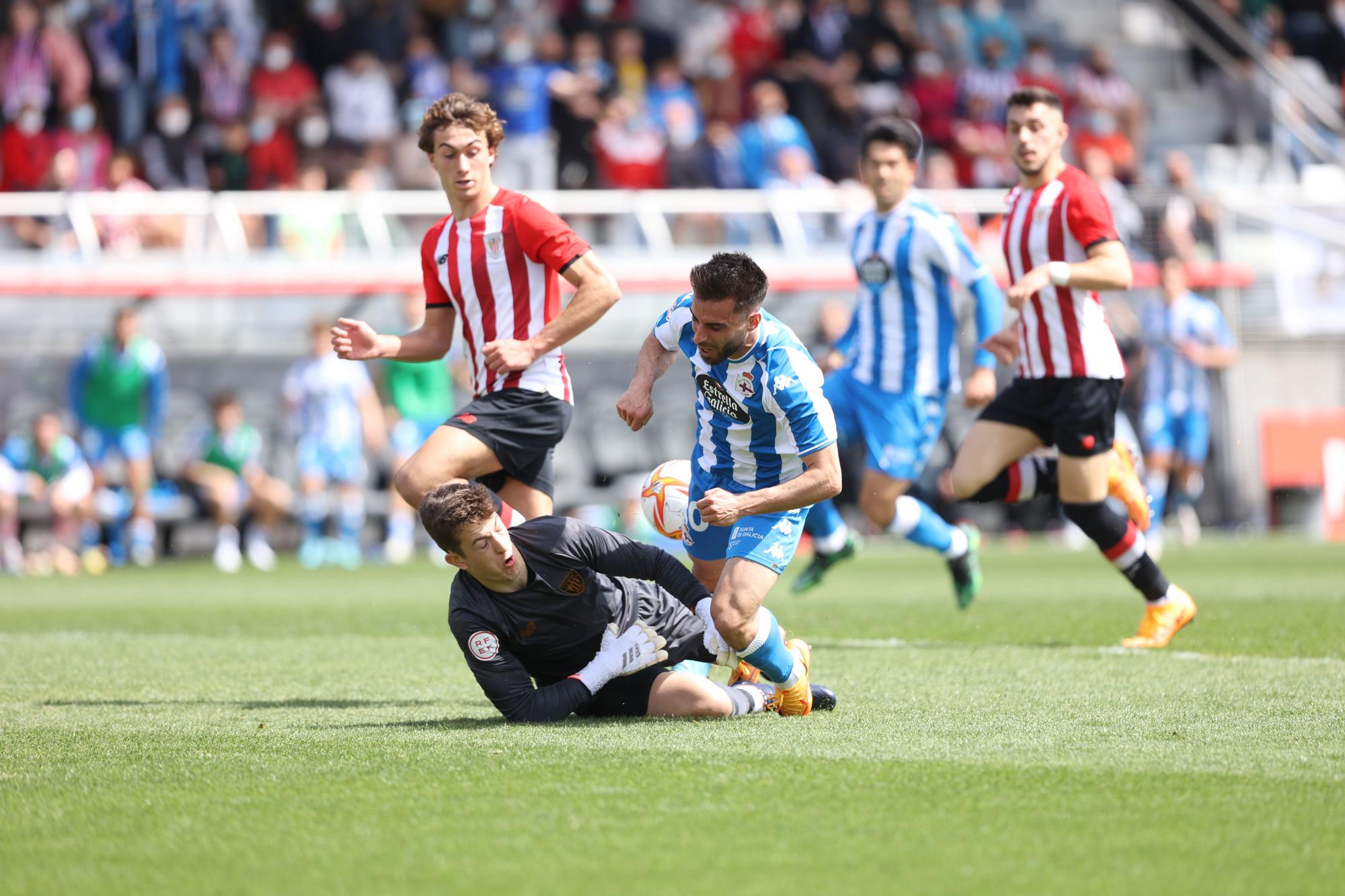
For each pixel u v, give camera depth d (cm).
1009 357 2648
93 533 5238
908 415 2952
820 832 1267
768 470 1836
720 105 7144
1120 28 8850
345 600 3738
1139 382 5959
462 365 5559
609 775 1477
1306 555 5025
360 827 1300
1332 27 8756
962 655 2455
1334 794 1389
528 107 6450
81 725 1836
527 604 1777
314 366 5316
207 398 5675
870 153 2927
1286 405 6469
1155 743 1628
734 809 1344
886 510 2975
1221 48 8462
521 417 2170
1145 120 8219
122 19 6525
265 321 5716
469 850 1227
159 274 5631
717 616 1756
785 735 1688
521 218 2156
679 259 6112
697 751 1592
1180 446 5797
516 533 1770
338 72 6631
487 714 1894
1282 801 1365
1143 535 2648
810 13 7444
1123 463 2634
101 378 5191
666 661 1870
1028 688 2053
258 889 1136
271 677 2298
